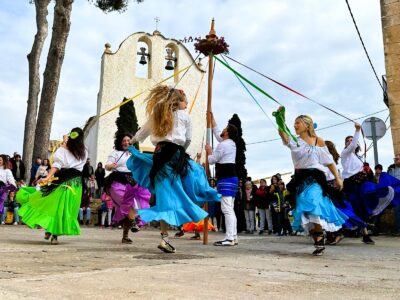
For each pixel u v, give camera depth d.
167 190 4.13
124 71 20.39
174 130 4.29
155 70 20.89
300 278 2.68
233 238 5.96
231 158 6.10
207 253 4.40
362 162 7.18
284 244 6.30
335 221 4.42
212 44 6.29
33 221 5.29
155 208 4.10
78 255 3.85
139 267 2.96
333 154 6.93
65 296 1.88
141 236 7.81
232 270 2.96
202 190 4.33
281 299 1.96
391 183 7.01
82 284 2.20
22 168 12.56
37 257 3.62
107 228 11.66
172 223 3.95
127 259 3.56
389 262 3.93
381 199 7.00
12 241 5.56
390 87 10.16
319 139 4.62
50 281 2.28
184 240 7.38
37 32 14.38
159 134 4.23
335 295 2.11
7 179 9.42
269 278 2.63
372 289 2.33
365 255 4.66
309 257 4.28
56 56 13.77
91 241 6.02
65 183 5.42
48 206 5.37
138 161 4.47
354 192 7.04
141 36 21.03
